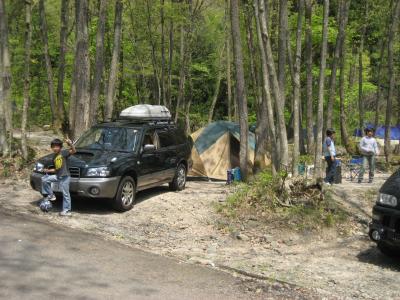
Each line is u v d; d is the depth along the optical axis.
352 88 28.38
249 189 10.79
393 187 8.01
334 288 6.73
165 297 5.89
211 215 10.27
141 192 12.34
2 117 14.58
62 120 27.56
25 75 14.46
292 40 21.58
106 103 16.58
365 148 15.23
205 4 25.30
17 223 8.81
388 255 8.32
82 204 10.83
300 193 10.49
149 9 22.47
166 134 12.48
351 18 25.41
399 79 29.52
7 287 5.86
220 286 6.45
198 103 37.00
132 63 26.81
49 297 5.63
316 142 10.72
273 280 6.81
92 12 24.12
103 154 10.54
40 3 25.94
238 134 17.28
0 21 15.09
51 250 7.41
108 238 8.45
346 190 12.91
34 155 15.23
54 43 32.25
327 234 9.48
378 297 6.47
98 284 6.16
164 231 9.30
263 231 9.36
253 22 18.34
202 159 16.80
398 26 23.66
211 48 33.94
